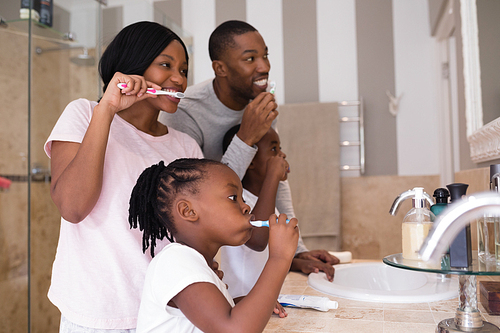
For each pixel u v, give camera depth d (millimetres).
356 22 2570
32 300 1822
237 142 1027
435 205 750
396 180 2469
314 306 847
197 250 655
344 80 2570
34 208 1856
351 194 2523
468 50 1437
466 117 1478
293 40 2650
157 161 840
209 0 2770
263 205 931
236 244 648
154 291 585
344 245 2516
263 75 1140
